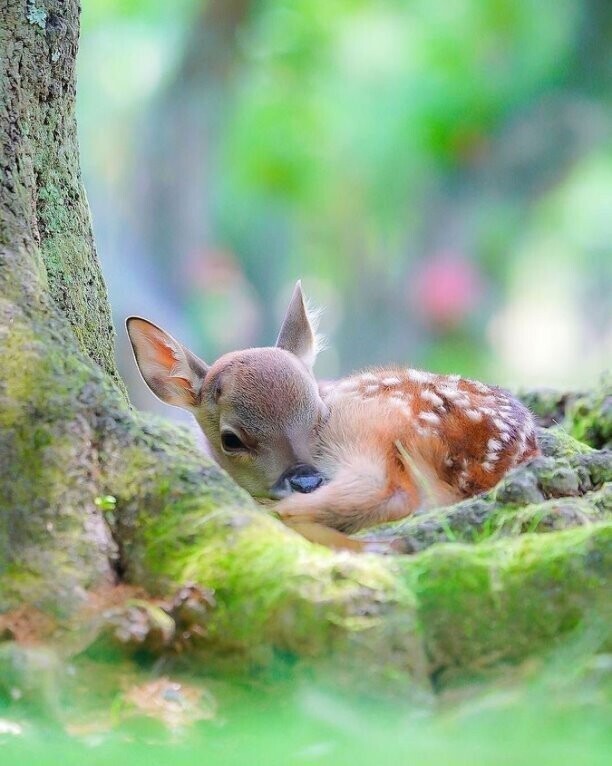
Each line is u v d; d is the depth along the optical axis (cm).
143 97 4200
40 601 804
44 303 938
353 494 1069
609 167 4572
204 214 4234
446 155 4641
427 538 916
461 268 4816
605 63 4284
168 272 4122
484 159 4656
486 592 778
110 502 850
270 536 816
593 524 846
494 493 951
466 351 4841
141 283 4012
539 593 778
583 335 5566
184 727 741
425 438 1109
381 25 4659
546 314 5500
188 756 704
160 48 4219
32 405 870
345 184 4828
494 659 773
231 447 1259
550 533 838
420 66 4597
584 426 1408
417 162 4744
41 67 1023
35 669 744
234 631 774
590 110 4384
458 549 795
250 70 4462
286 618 761
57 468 852
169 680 777
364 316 5009
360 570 777
